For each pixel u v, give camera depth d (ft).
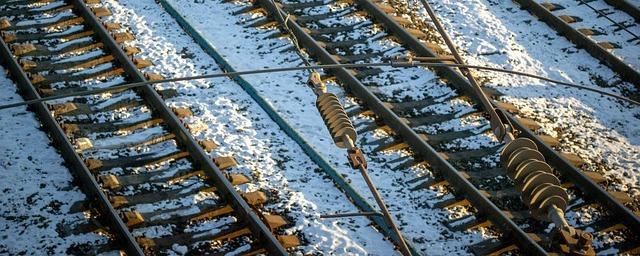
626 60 53.93
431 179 42.14
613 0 59.16
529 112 48.29
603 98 50.24
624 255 38.99
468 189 40.88
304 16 54.90
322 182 41.70
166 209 39.34
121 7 55.11
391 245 38.22
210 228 38.55
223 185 40.22
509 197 41.47
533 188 23.98
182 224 38.65
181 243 37.55
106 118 45.29
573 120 48.14
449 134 45.55
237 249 37.55
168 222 38.58
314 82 31.17
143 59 50.08
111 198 39.19
